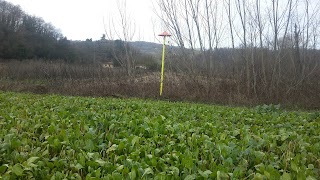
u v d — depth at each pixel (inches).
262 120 247.1
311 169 118.8
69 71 799.7
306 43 579.5
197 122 220.8
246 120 250.1
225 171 113.0
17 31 1592.0
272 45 545.6
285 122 246.1
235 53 556.7
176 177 108.0
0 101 316.5
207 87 502.6
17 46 1505.9
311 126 220.1
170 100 484.1
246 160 126.8
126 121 204.5
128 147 140.0
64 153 132.3
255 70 526.0
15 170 107.5
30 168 111.0
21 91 555.8
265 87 483.5
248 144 153.7
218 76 552.7
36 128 180.4
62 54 1524.4
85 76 776.3
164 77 570.3
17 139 151.6
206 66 569.6
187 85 517.7
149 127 183.9
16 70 832.3
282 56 540.1
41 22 1859.0
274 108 339.9
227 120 247.6
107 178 103.3
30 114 229.9
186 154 130.0
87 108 282.4
